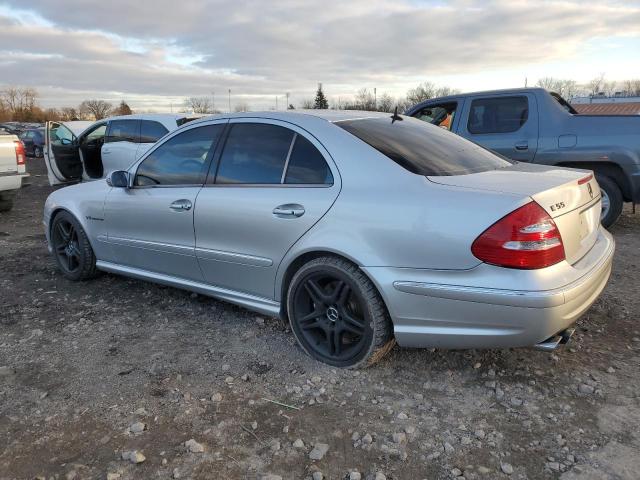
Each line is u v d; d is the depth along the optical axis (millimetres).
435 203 2756
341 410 2793
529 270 2547
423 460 2400
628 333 3609
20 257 5914
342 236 3006
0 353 3504
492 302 2592
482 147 3846
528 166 3529
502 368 3174
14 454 2480
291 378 3125
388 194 2920
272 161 3475
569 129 6398
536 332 2572
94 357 3436
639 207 8570
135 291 4680
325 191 3146
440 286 2709
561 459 2381
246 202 3469
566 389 2938
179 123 8961
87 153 10430
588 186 3168
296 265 3326
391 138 3316
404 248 2803
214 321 3980
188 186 3896
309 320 3299
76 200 4805
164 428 2660
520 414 2725
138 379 3146
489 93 6961
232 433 2615
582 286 2668
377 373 3146
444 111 7430
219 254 3668
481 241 2588
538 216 2568
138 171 4301
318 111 3689
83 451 2492
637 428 2576
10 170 8430
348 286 3049
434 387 2994
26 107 97688
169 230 3998
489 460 2389
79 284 4914
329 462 2398
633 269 5008
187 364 3320
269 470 2354
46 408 2855
